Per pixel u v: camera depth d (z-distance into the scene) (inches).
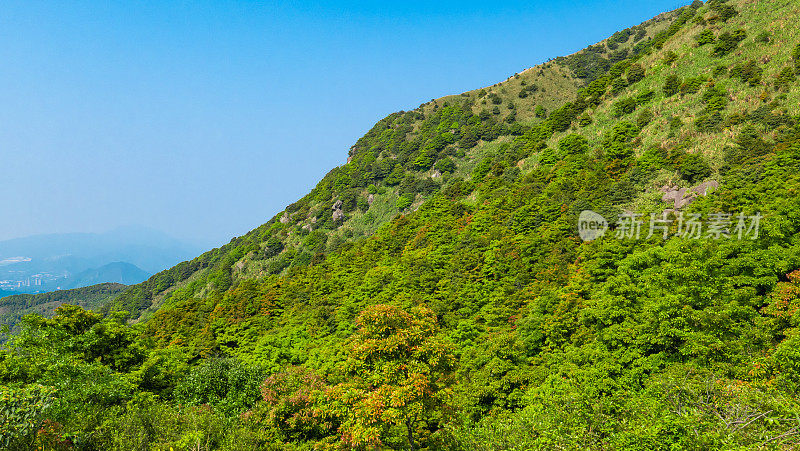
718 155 2716.5
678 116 3393.2
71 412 912.3
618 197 2753.4
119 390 1161.4
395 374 828.6
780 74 3129.9
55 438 741.3
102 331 1471.5
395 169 5364.2
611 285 1653.5
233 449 906.1
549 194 3083.2
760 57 3501.5
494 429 882.1
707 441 553.9
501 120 5999.0
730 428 582.6
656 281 1600.6
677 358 1254.9
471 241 2896.2
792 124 2672.2
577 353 1381.6
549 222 2741.1
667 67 4212.6
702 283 1466.5
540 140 4419.3
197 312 2901.1
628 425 679.1
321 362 1860.2
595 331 1498.5
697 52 4138.8
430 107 7165.4
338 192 5378.9
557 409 815.7
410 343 853.8
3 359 1250.0
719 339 1213.7
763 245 1652.3
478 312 2058.3
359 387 872.9
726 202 2143.2
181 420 962.7
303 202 5733.3
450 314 2073.1
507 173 3932.1
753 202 2043.6
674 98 3681.1
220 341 2317.9
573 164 3400.6
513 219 2925.7
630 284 1649.9
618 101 4138.8
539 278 2187.5
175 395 1417.3
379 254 3371.1
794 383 845.8
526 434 786.8
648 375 1232.8
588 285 1844.2
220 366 1448.1
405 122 6801.2
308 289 2940.5
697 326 1272.1
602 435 722.8
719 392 713.0
